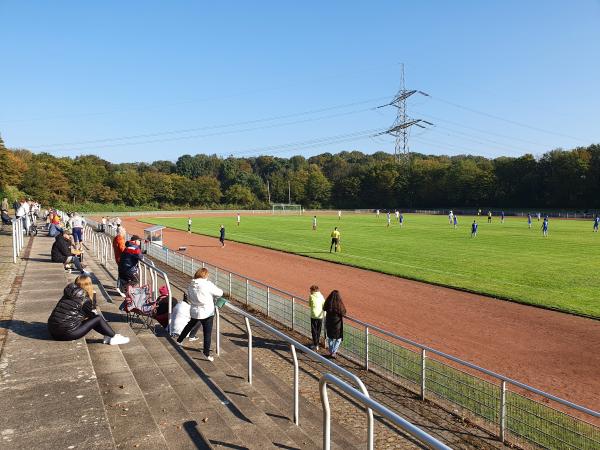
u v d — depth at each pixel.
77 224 27.30
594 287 23.81
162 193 142.75
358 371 11.89
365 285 25.02
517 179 126.50
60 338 8.43
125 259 13.53
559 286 24.08
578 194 115.56
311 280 26.47
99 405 5.99
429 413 9.38
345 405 8.99
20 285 14.16
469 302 21.12
